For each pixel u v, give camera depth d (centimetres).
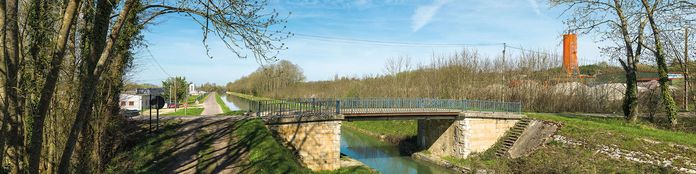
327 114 2066
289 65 8019
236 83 13162
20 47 571
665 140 1850
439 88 4141
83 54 738
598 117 2688
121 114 1415
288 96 6969
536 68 4003
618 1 2275
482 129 2555
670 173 1576
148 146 1365
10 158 539
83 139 876
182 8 729
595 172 1744
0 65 436
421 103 2630
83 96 559
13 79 451
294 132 1975
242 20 735
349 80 6012
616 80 3778
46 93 491
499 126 2631
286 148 1800
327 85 6706
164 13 836
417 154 2811
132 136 1488
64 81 798
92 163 962
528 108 3606
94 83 568
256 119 1856
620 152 1852
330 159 2048
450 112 2511
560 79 3794
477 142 2530
